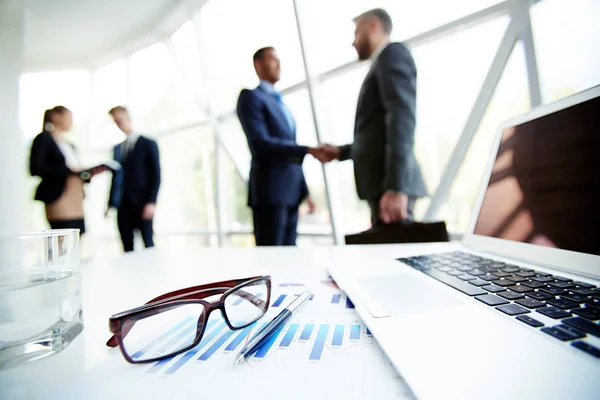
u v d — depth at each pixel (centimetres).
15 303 27
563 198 45
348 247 88
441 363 22
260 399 20
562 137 47
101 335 33
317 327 32
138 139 298
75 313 32
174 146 439
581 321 27
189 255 88
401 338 26
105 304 44
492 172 66
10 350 26
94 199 529
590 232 41
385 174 165
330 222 288
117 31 397
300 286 48
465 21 189
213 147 395
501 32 181
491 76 184
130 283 56
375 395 20
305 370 24
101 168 316
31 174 288
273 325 31
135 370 25
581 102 45
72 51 447
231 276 58
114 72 496
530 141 55
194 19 355
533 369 21
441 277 44
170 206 453
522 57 172
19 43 296
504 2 172
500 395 18
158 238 462
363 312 32
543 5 159
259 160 200
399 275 48
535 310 30
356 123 187
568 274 42
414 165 169
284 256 78
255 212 207
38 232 33
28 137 422
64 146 308
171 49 398
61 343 29
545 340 24
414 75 165
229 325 33
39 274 31
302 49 262
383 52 164
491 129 195
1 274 29
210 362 26
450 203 226
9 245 30
